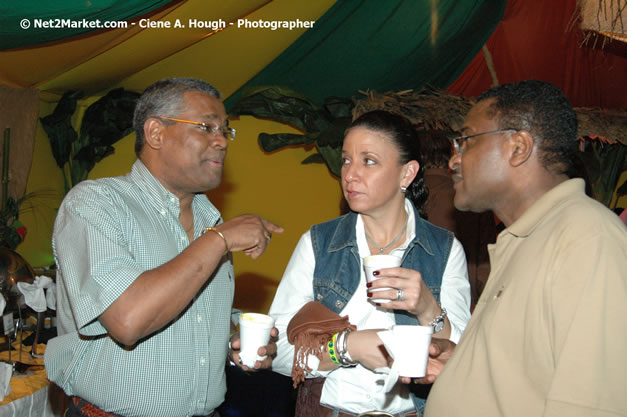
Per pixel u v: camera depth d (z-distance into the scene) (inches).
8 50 149.9
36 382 91.1
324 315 66.6
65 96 193.6
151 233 65.7
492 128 52.4
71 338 63.9
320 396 70.0
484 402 46.3
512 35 235.3
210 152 68.6
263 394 159.9
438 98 189.8
